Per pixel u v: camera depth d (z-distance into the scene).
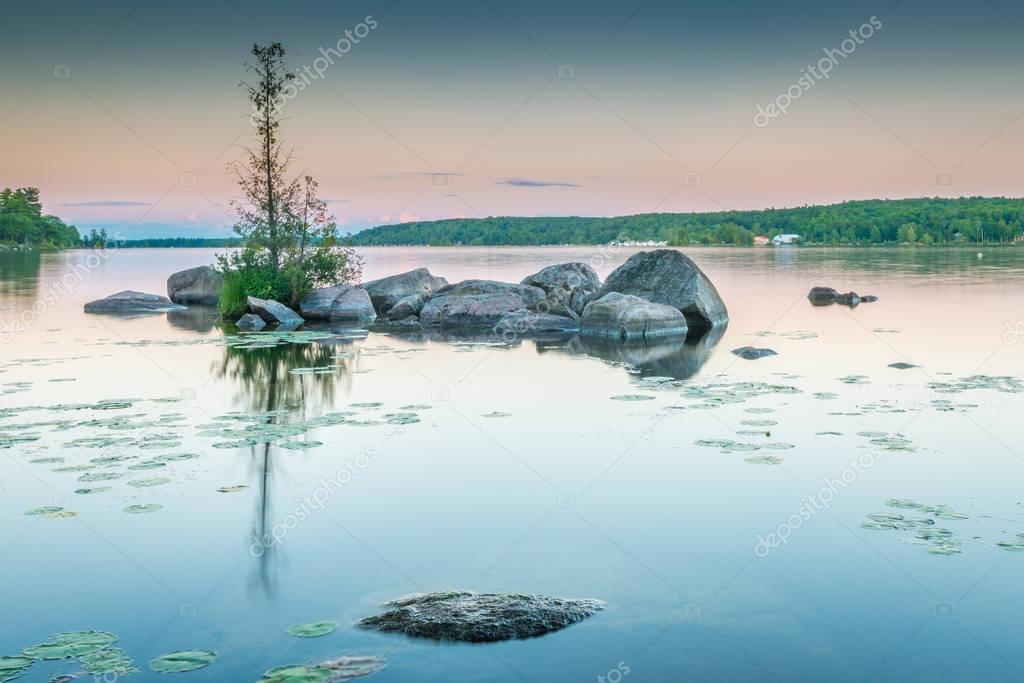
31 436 11.08
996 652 5.48
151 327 24.03
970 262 54.06
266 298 26.11
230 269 26.88
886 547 7.20
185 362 17.48
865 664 5.35
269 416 12.36
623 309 21.91
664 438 10.94
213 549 7.30
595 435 11.14
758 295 32.53
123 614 6.12
